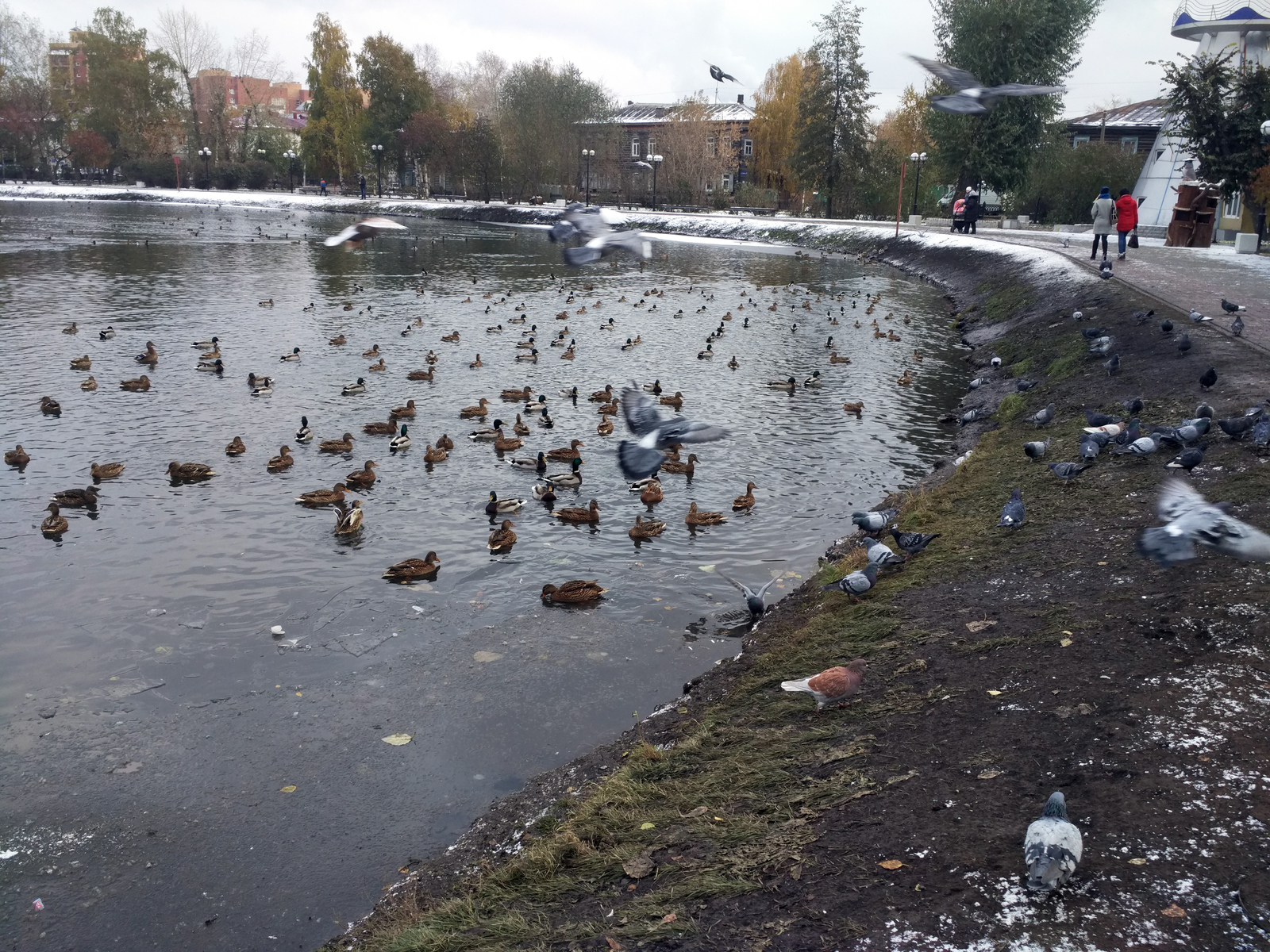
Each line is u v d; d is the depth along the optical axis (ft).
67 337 130.72
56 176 513.04
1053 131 257.55
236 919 32.83
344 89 431.43
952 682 38.81
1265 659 34.71
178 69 475.72
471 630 53.47
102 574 58.70
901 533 55.57
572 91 401.29
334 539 65.41
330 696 46.52
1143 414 72.59
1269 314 99.66
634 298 186.29
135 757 41.45
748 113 426.51
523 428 90.58
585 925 28.22
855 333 147.54
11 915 32.78
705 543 66.28
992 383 107.45
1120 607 41.68
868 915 25.52
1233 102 163.53
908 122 337.52
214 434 88.58
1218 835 26.25
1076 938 23.29
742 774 35.76
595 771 39.52
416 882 33.91
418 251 271.69
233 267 217.36
